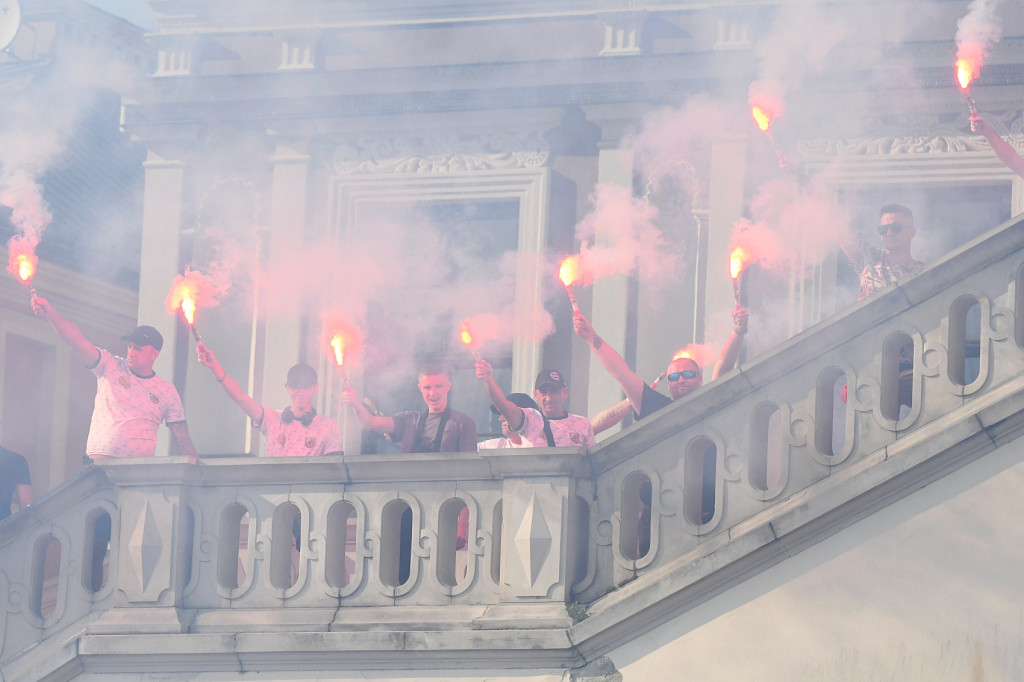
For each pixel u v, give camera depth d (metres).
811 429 24.31
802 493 24.17
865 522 23.67
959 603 23.02
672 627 24.30
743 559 23.88
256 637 25.89
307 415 31.62
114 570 27.42
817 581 23.72
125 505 27.48
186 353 42.44
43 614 29.48
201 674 26.30
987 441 23.09
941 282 23.91
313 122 42.47
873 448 23.94
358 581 26.41
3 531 28.50
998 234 23.55
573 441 28.50
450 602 25.86
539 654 24.72
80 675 26.89
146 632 26.64
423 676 25.30
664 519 24.94
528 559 25.16
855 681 23.30
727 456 24.77
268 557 26.95
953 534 23.20
